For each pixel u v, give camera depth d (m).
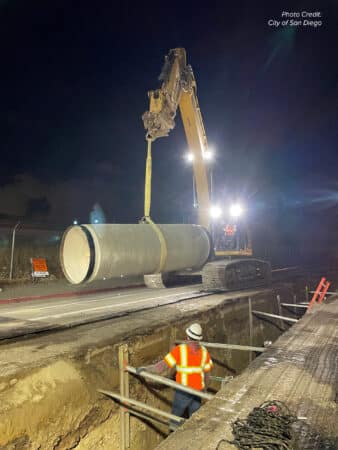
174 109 10.69
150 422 6.42
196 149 12.93
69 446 4.81
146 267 8.00
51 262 18.89
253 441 3.05
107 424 5.52
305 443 3.15
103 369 5.82
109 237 7.23
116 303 10.87
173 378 6.11
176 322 8.10
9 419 4.09
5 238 17.64
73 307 10.41
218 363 9.23
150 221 8.84
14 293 14.16
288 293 15.38
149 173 9.70
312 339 6.70
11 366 4.91
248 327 11.41
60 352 5.57
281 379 4.68
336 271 25.36
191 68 11.95
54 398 4.75
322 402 3.99
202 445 3.15
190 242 9.15
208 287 12.68
